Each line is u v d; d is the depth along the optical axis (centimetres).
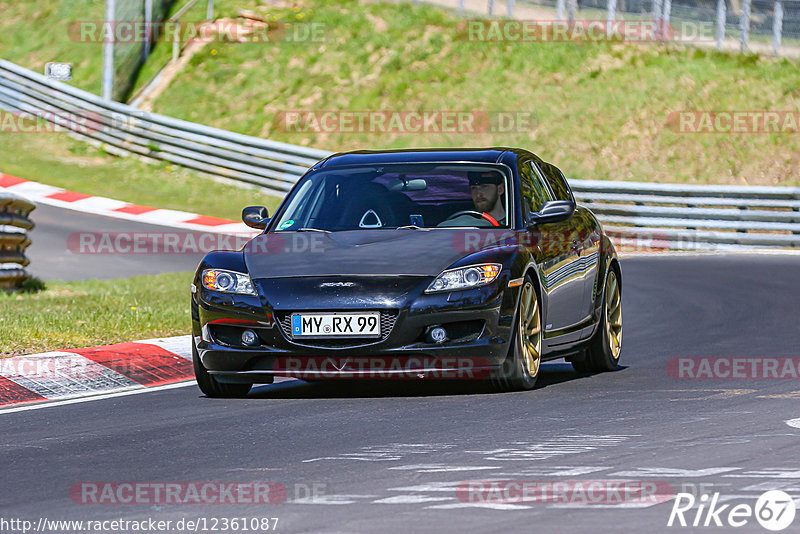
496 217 3275
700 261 7488
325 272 3025
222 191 10369
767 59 11506
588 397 3003
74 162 10894
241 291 3042
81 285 6084
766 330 4450
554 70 11656
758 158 10331
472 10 12744
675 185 9031
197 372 3144
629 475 2058
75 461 2322
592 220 3738
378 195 3359
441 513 1803
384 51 12344
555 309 3294
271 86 12144
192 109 11994
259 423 2720
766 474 2050
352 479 2070
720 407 2802
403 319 2936
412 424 2644
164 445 2472
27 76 11881
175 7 13488
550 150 10700
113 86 12544
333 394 3172
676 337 4353
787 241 8700
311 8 13100
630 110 10994
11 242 5619
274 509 1858
